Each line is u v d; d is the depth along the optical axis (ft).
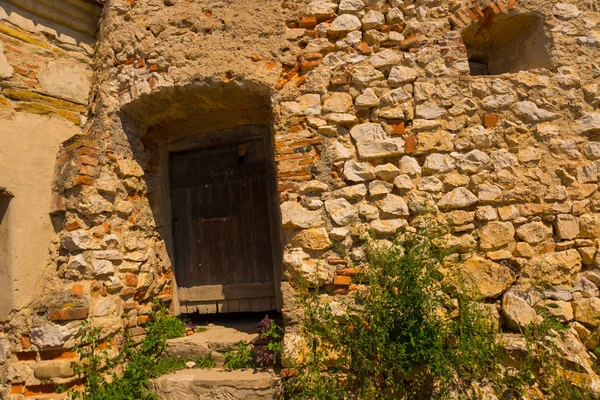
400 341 9.09
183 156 14.44
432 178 10.67
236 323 13.80
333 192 10.61
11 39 11.34
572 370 9.24
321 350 9.63
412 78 11.07
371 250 10.04
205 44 11.41
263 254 13.44
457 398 9.02
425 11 11.44
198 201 14.15
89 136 11.40
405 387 9.29
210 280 13.78
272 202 13.30
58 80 12.21
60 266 10.84
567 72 11.36
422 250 9.70
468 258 10.47
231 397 9.90
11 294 10.34
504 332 9.96
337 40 11.32
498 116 11.02
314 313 9.75
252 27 11.39
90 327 10.12
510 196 10.62
